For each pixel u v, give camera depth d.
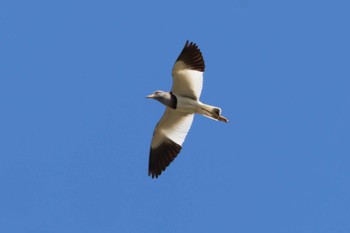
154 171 24.84
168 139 24.75
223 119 23.70
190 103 23.77
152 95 23.81
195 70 23.62
